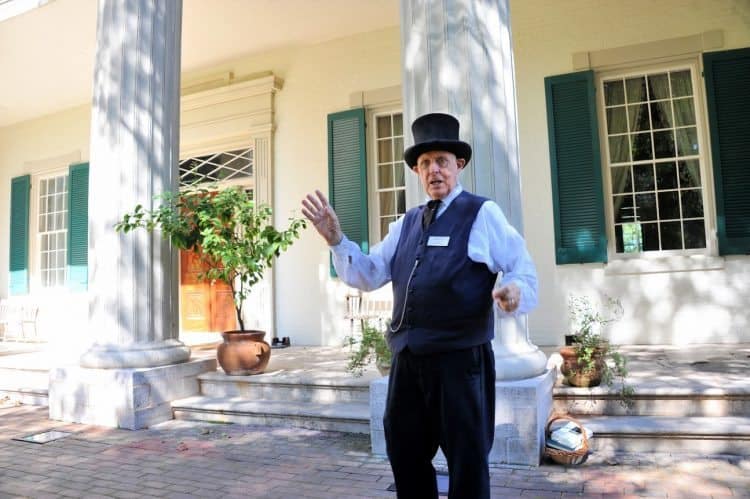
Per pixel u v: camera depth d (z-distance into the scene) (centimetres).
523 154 670
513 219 371
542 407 354
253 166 805
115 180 499
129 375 462
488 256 185
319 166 772
